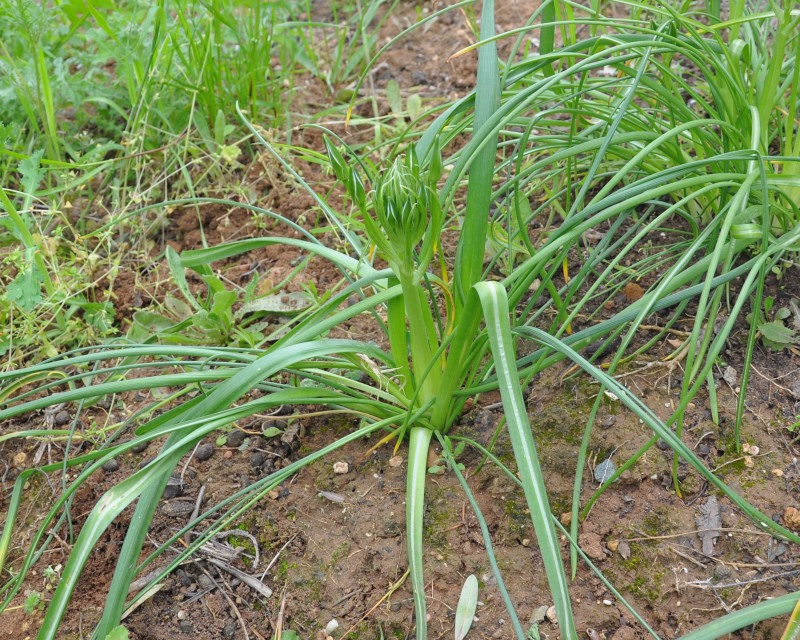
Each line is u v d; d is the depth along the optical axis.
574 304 0.42
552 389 0.38
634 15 0.47
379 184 0.30
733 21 0.37
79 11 0.54
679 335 0.39
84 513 0.38
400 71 0.61
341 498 0.36
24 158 0.46
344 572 0.34
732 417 0.36
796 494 0.33
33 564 0.36
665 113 0.42
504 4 0.64
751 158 0.32
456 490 0.36
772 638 0.30
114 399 0.43
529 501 0.25
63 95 0.54
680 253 0.42
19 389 0.43
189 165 0.54
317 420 0.40
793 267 0.40
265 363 0.30
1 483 0.40
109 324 0.45
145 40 0.55
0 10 0.51
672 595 0.32
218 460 0.39
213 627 0.33
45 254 0.46
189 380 0.32
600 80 0.38
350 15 0.67
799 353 0.38
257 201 0.52
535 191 0.49
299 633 0.33
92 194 0.53
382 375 0.37
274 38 0.58
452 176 0.33
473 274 0.33
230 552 0.35
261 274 0.49
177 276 0.45
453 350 0.33
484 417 0.38
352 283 0.37
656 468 0.35
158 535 0.36
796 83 0.38
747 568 0.32
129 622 0.34
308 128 0.56
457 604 0.32
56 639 0.34
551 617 0.32
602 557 0.33
